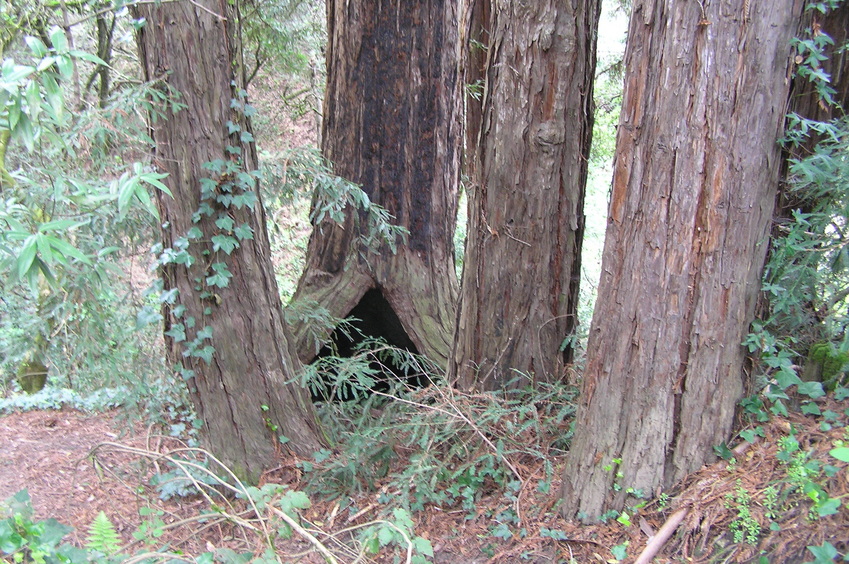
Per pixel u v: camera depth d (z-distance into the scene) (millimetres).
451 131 5395
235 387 3754
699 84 2350
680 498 2633
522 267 3984
